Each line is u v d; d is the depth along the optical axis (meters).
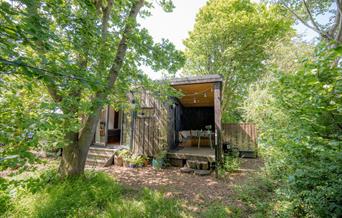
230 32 9.85
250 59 10.20
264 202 2.98
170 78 5.34
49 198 2.85
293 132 2.23
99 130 7.70
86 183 3.71
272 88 2.43
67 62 2.03
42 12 2.20
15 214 2.41
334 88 1.68
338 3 4.71
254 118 5.59
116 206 2.84
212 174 5.04
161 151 6.07
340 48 1.45
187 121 10.20
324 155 1.95
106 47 3.59
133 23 3.69
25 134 1.71
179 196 3.49
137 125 6.64
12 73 1.52
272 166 3.45
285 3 6.79
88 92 3.31
